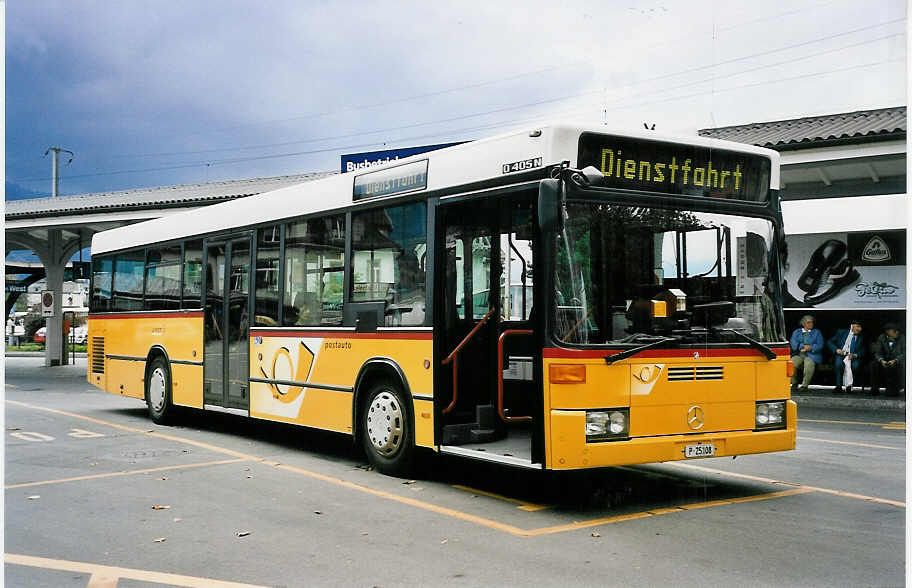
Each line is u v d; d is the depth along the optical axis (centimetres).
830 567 534
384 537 616
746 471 895
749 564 542
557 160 693
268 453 1026
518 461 696
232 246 1156
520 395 829
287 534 625
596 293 682
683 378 700
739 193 756
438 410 791
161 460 969
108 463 947
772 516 680
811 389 1917
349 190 941
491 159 755
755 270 754
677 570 529
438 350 796
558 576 518
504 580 510
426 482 830
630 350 677
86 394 1925
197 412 1347
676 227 721
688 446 695
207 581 513
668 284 712
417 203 838
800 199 1973
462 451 756
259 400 1077
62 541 609
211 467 920
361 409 905
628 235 701
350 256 928
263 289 1082
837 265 1925
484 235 841
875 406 1697
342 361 926
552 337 667
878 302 1881
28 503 735
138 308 1405
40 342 5178
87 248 3155
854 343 1838
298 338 1004
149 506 722
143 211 2422
